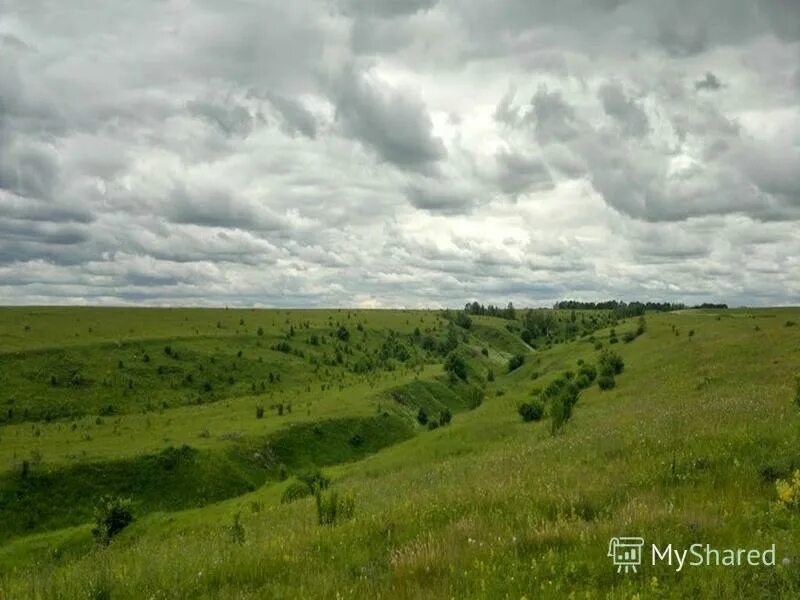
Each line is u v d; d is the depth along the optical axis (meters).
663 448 14.52
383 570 7.96
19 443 95.00
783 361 52.81
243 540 13.81
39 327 171.62
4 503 72.06
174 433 103.69
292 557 9.25
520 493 11.41
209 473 87.06
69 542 51.72
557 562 7.10
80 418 118.69
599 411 47.50
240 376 157.75
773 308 197.25
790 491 8.13
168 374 148.50
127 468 83.94
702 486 10.24
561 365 124.31
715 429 15.64
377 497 20.39
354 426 115.19
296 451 102.75
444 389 153.38
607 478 11.99
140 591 8.85
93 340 157.88
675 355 79.75
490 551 7.74
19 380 128.00
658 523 8.10
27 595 9.45
